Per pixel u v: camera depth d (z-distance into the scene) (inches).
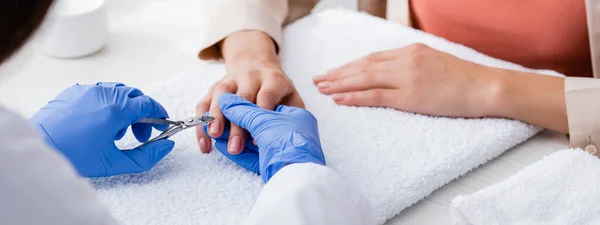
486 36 37.0
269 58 31.2
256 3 34.0
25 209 12.5
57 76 33.4
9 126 13.0
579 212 21.4
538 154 27.0
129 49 36.4
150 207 22.2
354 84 29.4
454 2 36.9
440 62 29.3
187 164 24.9
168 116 26.5
